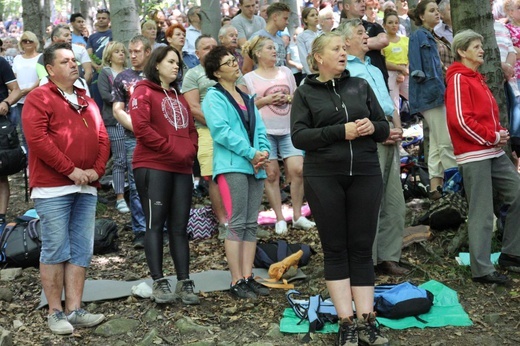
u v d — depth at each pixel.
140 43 6.84
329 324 4.60
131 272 5.97
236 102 5.38
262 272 5.71
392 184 5.43
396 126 5.52
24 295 5.42
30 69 8.55
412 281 5.33
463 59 5.27
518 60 7.52
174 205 5.16
